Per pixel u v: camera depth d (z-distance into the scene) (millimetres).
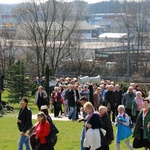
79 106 43781
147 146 23406
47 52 103312
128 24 121562
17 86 67188
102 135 21016
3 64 101000
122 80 107062
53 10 103188
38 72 97812
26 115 23297
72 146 28297
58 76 108000
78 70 109500
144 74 116438
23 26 114688
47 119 20703
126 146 27125
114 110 39750
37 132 20359
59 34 104750
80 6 107750
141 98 33156
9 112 53188
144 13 130125
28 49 104875
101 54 123000
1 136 32656
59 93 46469
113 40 163125
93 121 20938
